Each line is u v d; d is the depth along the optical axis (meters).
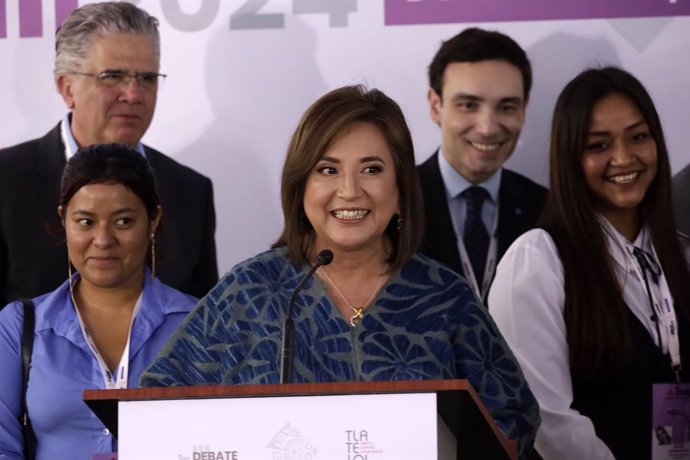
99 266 9.08
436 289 7.27
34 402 8.68
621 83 9.80
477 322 7.19
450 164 11.41
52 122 11.50
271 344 6.91
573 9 11.35
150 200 9.38
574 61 11.35
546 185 11.35
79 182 9.15
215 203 11.52
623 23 11.33
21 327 8.94
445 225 11.38
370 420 5.32
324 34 11.47
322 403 5.33
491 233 11.38
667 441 9.38
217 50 11.51
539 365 9.23
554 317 9.35
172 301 9.34
